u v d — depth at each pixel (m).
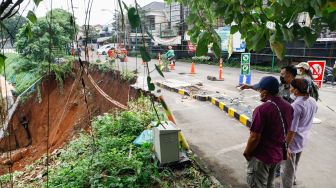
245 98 10.07
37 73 18.20
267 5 1.70
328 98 10.45
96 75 18.48
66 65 18.55
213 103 9.88
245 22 1.74
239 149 5.80
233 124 7.53
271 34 1.59
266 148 3.14
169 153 4.64
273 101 3.09
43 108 19.09
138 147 5.48
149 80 1.63
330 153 5.46
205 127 7.30
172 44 28.47
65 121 16.45
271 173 3.33
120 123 6.85
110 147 5.67
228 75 16.81
